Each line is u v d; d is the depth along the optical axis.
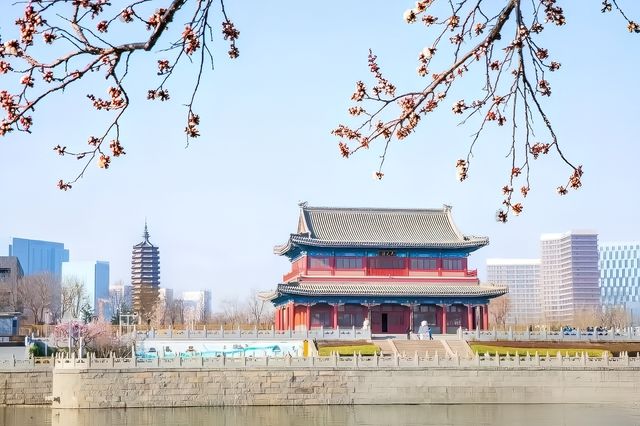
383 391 135.38
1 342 163.62
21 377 135.25
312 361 135.00
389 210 192.12
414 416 122.94
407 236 185.88
